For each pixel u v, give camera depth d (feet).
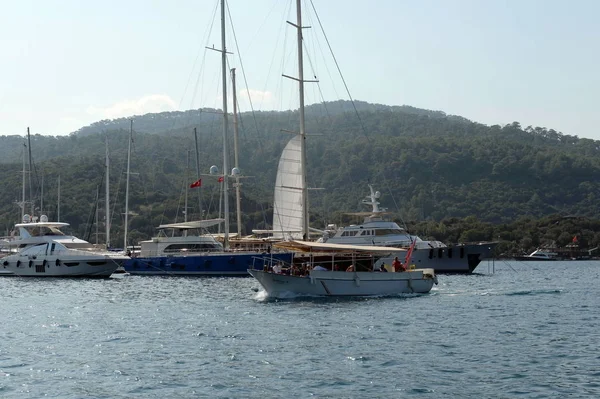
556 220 643.04
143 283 259.39
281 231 300.81
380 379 100.99
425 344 124.57
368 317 155.74
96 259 283.38
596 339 129.18
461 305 177.17
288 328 142.10
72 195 574.56
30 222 341.41
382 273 196.75
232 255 287.89
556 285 249.55
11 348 124.77
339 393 94.63
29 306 187.42
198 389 96.89
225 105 315.17
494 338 130.21
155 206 566.77
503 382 99.40
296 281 191.11
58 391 96.63
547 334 134.41
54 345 127.34
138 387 98.12
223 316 161.17
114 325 150.41
